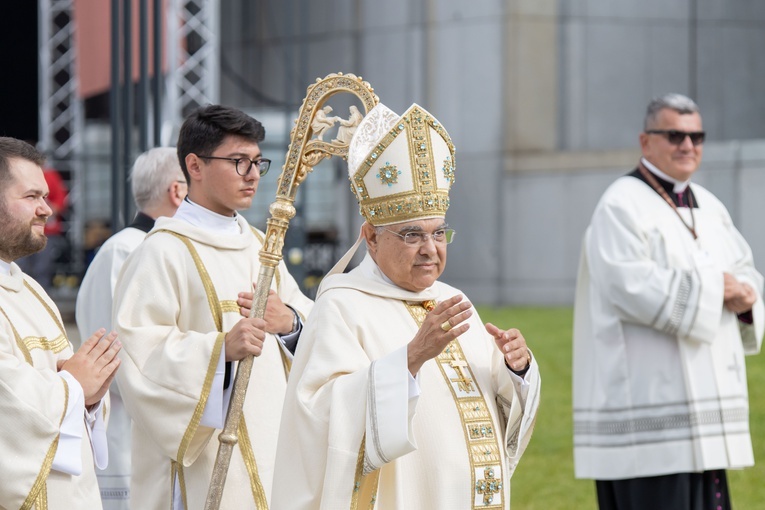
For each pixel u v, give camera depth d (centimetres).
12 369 798
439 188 818
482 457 812
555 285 4125
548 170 4122
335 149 937
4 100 4003
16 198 838
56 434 802
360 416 773
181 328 1057
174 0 3203
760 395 2236
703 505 1352
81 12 3164
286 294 1130
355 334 817
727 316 1362
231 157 1067
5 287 849
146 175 1219
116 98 1575
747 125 4297
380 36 4356
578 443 1382
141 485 1062
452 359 838
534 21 4144
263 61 4625
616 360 1346
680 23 4238
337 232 4112
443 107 4253
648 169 1391
